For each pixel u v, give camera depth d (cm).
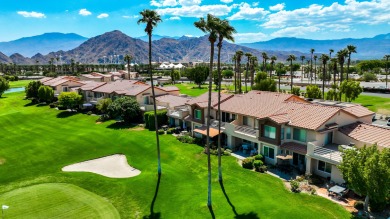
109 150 5459
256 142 4753
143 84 9006
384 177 2773
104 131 6644
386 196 2925
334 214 3122
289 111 4747
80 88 9575
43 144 5897
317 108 4584
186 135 5922
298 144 4331
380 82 14675
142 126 6881
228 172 4281
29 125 7481
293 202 3406
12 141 6162
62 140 6109
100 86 9344
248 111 5125
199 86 13788
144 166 4684
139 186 3975
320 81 16462
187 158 4872
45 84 10956
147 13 4025
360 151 3038
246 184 3884
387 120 6569
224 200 3516
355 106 5097
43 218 3259
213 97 6194
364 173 2856
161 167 4575
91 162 4969
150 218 3241
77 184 4109
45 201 3638
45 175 4444
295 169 4266
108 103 7738
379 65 18450
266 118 4472
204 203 3472
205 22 3269
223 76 17700
